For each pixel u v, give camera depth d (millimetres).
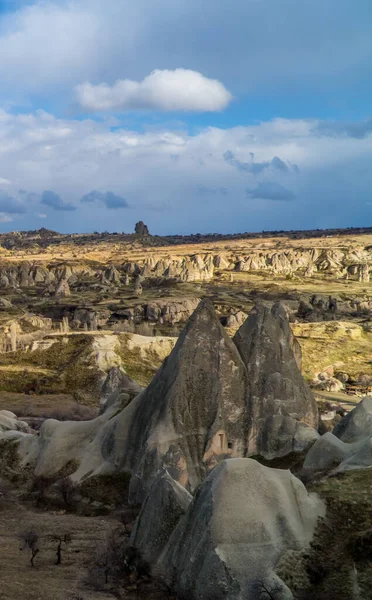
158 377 59219
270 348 60906
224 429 56781
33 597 34938
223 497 36500
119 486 55656
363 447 47344
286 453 57812
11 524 50156
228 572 33844
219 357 58281
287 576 33969
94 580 38062
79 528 48719
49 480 58750
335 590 33594
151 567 38281
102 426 61938
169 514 39688
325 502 40156
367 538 36531
